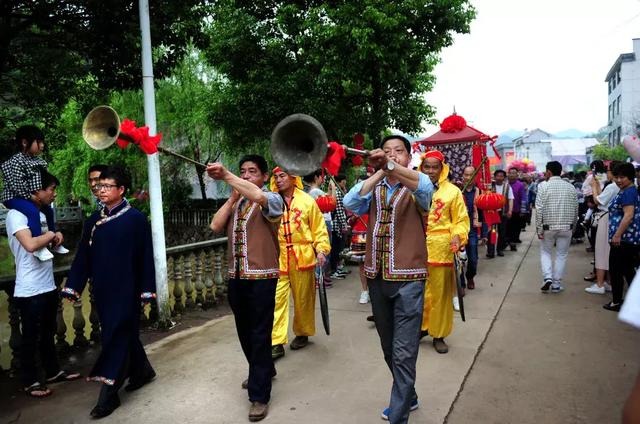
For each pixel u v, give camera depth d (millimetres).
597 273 6547
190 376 4102
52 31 6602
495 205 6352
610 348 4441
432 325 4492
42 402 3703
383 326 3166
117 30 6137
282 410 3449
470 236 6871
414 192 2863
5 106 8562
